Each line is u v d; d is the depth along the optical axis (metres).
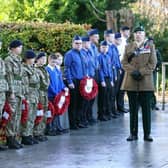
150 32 34.78
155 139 17.89
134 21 30.58
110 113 23.06
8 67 16.16
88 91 20.48
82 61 20.53
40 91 17.80
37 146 16.78
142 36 17.64
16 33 21.12
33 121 17.20
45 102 17.97
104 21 32.78
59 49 21.45
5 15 31.36
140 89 17.50
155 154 15.39
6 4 31.41
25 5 31.41
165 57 35.09
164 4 36.44
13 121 16.34
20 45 16.48
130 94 17.69
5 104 16.17
